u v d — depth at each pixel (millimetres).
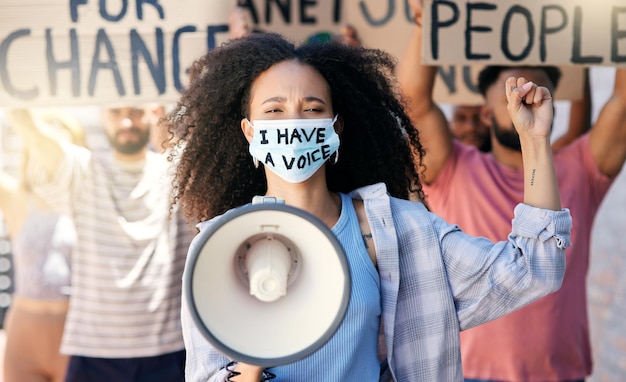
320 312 1987
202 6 4336
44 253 5125
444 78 4801
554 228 2270
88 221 4742
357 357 2273
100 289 4695
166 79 4344
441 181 4715
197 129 2625
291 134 2311
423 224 2428
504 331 4449
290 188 2385
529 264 2295
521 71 4684
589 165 4688
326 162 2607
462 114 4961
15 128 4930
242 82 2477
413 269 2410
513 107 2330
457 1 4145
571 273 4562
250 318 2025
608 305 6379
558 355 4473
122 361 4684
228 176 2629
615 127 4594
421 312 2400
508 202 4617
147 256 4684
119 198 4727
